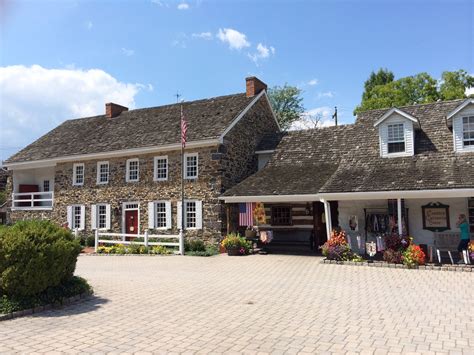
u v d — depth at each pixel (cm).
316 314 791
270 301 909
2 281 809
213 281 1182
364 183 1594
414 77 3412
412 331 673
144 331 685
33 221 950
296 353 575
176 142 2166
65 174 2598
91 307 859
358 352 576
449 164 1573
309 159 2120
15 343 625
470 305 847
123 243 2131
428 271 1309
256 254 1886
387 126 1778
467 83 3291
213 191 2077
